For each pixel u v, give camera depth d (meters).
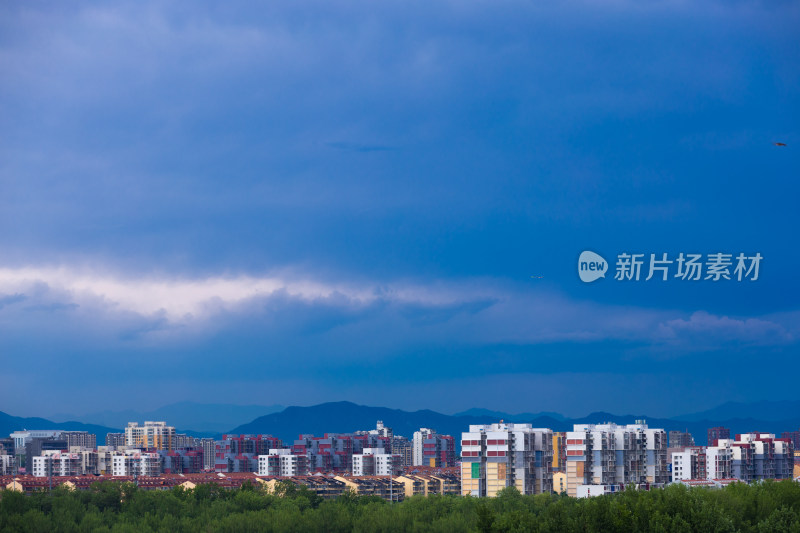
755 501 139.00
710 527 119.81
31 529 190.75
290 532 193.00
